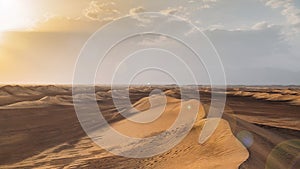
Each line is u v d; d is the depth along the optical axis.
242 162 10.11
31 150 16.36
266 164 10.88
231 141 13.12
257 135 15.52
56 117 28.20
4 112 27.61
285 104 50.72
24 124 23.59
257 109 41.06
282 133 21.38
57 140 19.02
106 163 13.37
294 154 13.53
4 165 13.64
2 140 18.33
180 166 11.50
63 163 13.73
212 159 11.50
